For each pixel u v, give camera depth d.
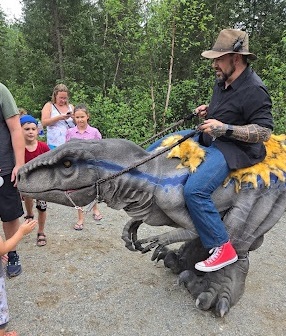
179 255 3.69
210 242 2.88
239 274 3.13
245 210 2.99
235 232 3.01
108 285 3.57
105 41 17.89
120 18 10.98
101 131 9.44
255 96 2.76
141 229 4.90
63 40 17.45
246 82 2.80
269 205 3.04
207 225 2.85
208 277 3.20
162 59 9.92
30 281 3.62
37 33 18.00
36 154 4.12
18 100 18.22
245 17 15.49
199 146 3.03
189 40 10.28
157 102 9.89
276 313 3.24
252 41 14.53
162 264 3.96
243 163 2.92
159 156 3.05
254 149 2.95
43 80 17.69
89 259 4.05
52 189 2.88
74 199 2.90
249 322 3.10
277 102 7.80
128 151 2.95
